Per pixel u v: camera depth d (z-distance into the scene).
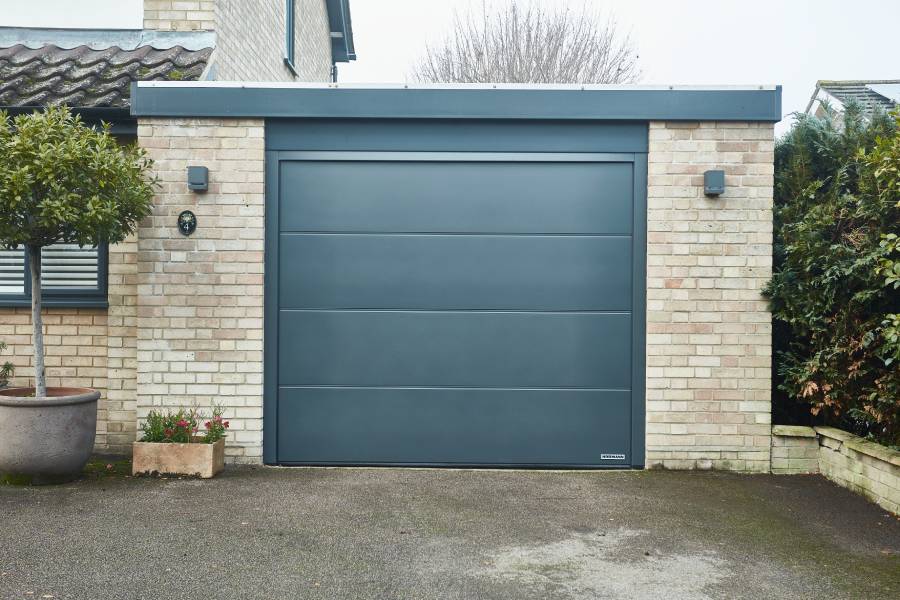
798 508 5.57
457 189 6.86
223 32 8.63
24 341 7.24
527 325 6.82
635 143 6.75
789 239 6.59
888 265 5.11
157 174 6.68
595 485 6.15
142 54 7.88
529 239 6.84
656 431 6.66
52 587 3.99
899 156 5.04
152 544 4.65
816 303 6.32
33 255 5.93
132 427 7.13
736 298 6.62
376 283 6.86
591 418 6.79
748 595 4.05
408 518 5.24
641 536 4.94
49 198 5.51
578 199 6.82
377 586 4.09
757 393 6.62
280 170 6.85
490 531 5.00
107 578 4.12
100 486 5.95
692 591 4.09
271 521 5.13
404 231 6.86
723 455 6.63
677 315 6.65
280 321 6.84
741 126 6.62
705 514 5.41
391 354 6.85
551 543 4.79
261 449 6.76
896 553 4.68
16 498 5.58
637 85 6.63
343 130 6.83
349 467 6.80
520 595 4.01
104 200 5.71
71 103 6.98
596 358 6.80
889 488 5.50
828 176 6.73
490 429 6.82
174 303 6.73
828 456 6.40
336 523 5.11
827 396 6.30
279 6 11.39
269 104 6.70
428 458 6.83
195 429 6.52
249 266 6.74
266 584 4.09
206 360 6.74
